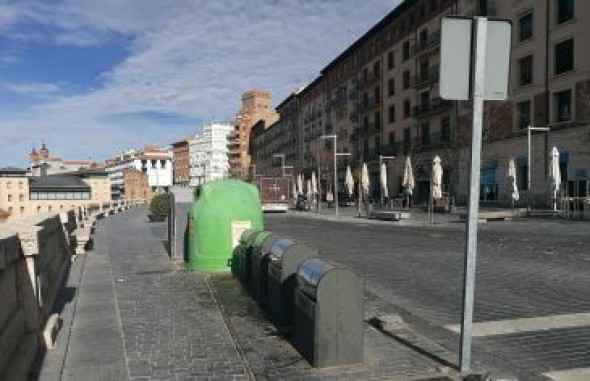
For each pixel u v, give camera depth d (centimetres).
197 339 593
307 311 523
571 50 3412
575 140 3350
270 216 4234
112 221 2819
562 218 2675
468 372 477
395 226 2675
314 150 9269
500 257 1308
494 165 4162
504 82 477
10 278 482
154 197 2786
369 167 6844
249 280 869
